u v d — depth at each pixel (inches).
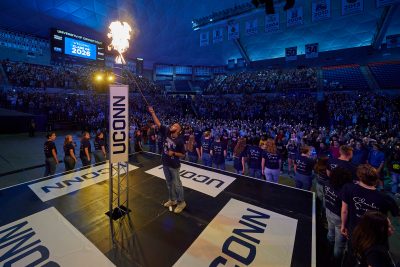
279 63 1392.7
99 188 209.2
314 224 151.6
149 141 414.3
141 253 122.1
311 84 1063.0
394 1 502.9
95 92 1019.3
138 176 243.1
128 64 1360.7
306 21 1048.2
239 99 1156.5
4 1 770.2
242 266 113.5
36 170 332.5
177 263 115.1
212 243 131.0
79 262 115.2
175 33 1261.1
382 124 658.2
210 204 178.7
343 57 1183.6
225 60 1610.5
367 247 76.8
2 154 414.0
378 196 106.9
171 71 1652.3
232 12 970.7
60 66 1063.0
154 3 1005.8
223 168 298.5
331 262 137.8
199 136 411.5
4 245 127.4
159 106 1194.6
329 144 380.2
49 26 943.7
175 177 163.8
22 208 168.9
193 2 1056.8
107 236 136.3
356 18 996.6
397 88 846.5
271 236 138.4
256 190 206.1
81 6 888.3
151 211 166.9
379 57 1096.2
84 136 298.4
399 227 188.7
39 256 119.0
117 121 149.3
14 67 883.4
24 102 768.3
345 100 851.4
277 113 909.2
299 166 221.1
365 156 283.0
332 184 136.6
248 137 400.8
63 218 155.9
